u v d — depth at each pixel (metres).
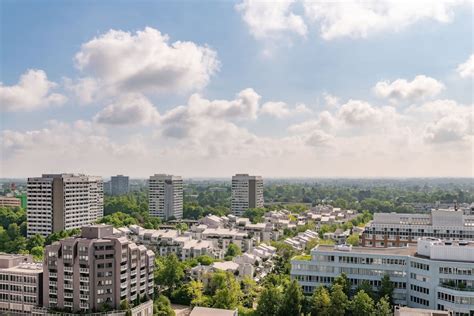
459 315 191.62
